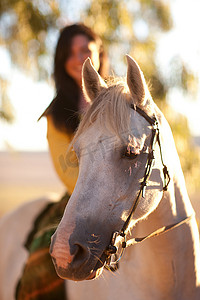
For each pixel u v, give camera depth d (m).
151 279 1.83
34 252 2.39
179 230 1.79
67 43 2.29
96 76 1.77
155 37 5.56
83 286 2.09
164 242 1.77
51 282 2.24
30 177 31.17
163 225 1.77
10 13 5.37
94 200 1.58
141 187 1.64
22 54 5.45
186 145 5.02
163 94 4.94
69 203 1.60
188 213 1.84
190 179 5.05
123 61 4.89
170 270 1.79
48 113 2.13
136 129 1.63
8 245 3.02
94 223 1.57
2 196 16.50
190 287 1.82
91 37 2.35
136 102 1.68
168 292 1.81
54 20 5.29
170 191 1.76
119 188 1.59
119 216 1.61
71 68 2.29
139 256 1.86
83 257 1.55
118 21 5.23
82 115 1.78
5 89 5.34
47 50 5.28
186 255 1.81
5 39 5.42
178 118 5.02
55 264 1.57
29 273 2.39
